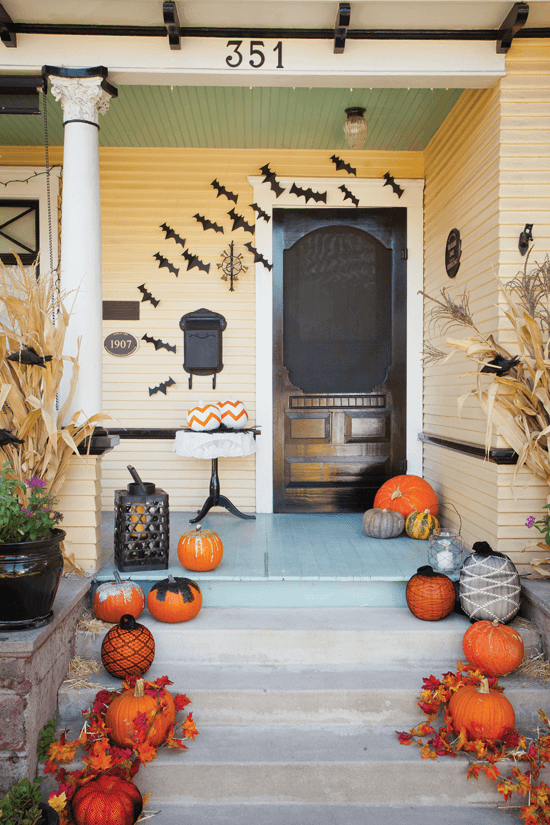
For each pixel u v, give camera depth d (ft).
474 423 11.64
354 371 15.60
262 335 15.35
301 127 13.84
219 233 15.40
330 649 9.19
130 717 7.59
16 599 7.56
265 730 8.35
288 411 15.58
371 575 10.12
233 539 12.61
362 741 8.12
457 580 10.22
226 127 13.85
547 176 10.29
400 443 15.60
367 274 15.55
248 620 9.51
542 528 9.80
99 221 10.39
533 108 10.25
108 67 10.03
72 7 9.49
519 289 9.77
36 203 15.05
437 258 14.23
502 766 7.67
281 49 10.08
